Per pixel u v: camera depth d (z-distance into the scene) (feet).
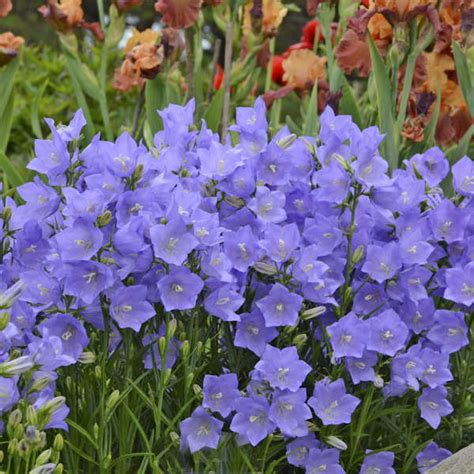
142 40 7.18
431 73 6.84
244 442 5.18
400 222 5.34
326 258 5.30
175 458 5.18
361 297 5.33
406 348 5.48
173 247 5.03
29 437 4.75
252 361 5.34
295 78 7.31
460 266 5.37
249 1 7.20
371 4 6.47
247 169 5.25
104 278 5.00
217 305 5.13
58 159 5.20
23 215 5.26
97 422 5.17
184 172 5.33
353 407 5.20
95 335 5.20
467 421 5.41
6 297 4.76
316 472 5.24
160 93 6.95
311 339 5.39
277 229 5.17
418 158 5.57
